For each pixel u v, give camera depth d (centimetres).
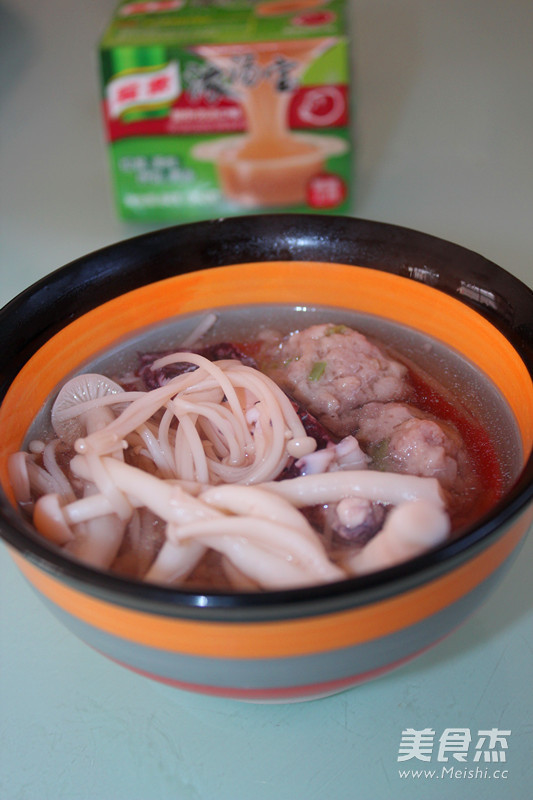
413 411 37
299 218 41
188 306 41
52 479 36
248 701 34
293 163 55
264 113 54
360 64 72
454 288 39
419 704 36
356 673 31
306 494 34
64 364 39
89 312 39
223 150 55
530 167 61
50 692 37
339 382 38
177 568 32
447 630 32
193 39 53
